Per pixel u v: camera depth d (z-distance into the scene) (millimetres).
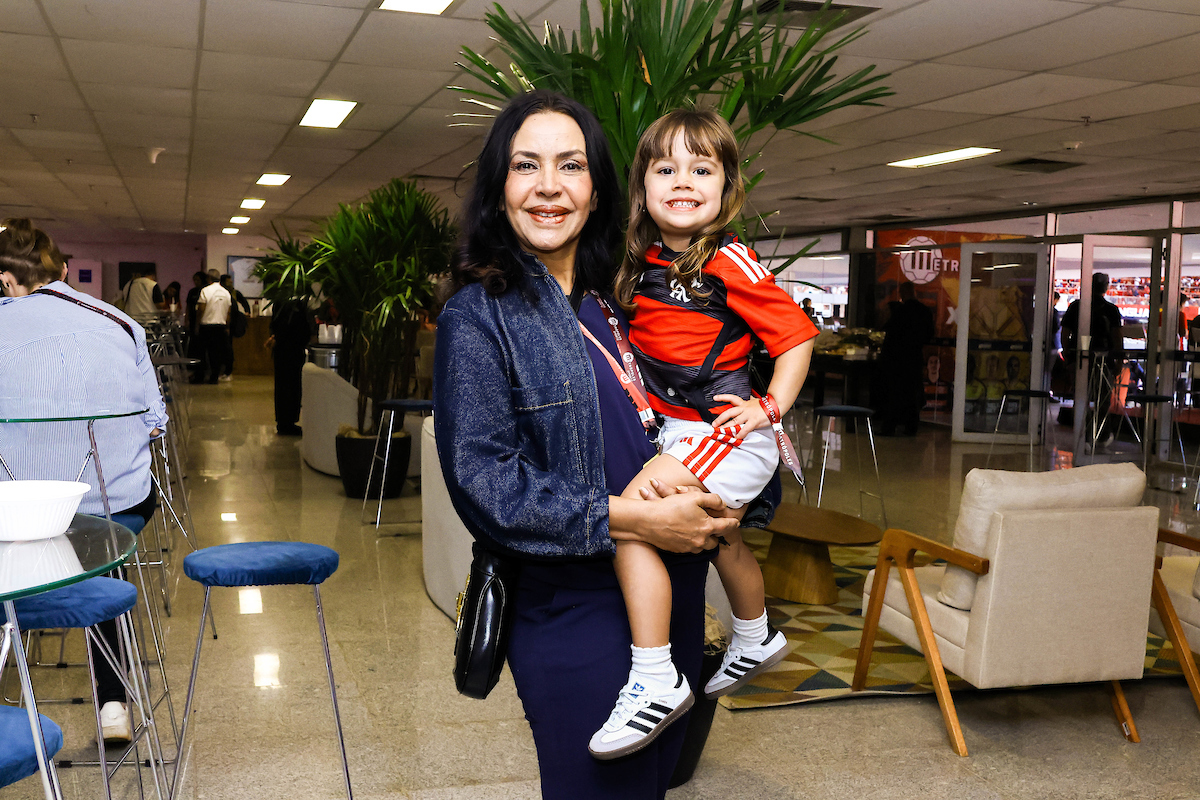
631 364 1604
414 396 7684
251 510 6410
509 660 1559
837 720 3318
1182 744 3176
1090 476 3074
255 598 4562
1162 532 3404
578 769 1490
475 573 1540
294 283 7672
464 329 1438
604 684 1479
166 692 2963
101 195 14086
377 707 3324
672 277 1654
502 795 2732
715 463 1554
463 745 3045
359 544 5605
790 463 1657
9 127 8555
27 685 1597
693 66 3209
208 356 15141
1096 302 10117
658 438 1603
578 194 1518
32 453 2785
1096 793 2822
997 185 10812
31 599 2184
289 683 3525
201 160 10406
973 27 5172
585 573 1501
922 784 2857
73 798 2627
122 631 2562
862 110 7223
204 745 2996
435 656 3834
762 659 1802
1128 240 9953
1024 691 3607
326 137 8805
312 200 13930
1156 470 9258
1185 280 9555
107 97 7273
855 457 9617
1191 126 7547
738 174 1737
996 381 11055
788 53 3193
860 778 2887
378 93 7016
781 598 4781
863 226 15570
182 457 8156
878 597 3441
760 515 1673
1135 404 10141
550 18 5188
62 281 3029
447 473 1422
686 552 1451
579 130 1542
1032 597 2939
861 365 11938
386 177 11312
